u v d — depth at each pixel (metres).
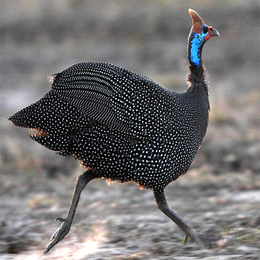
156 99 10.63
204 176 16.97
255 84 30.19
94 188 16.59
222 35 36.91
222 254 10.44
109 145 10.49
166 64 33.84
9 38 39.09
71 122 10.34
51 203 15.20
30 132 10.62
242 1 40.56
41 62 35.44
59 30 39.44
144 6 42.16
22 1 44.03
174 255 10.53
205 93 11.46
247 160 18.94
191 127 10.95
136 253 10.73
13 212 14.56
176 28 38.09
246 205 13.65
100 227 12.65
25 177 18.45
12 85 31.81
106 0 43.91
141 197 15.34
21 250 11.75
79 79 10.36
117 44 37.31
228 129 23.02
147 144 10.59
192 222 12.52
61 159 20.50
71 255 10.95
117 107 10.42
